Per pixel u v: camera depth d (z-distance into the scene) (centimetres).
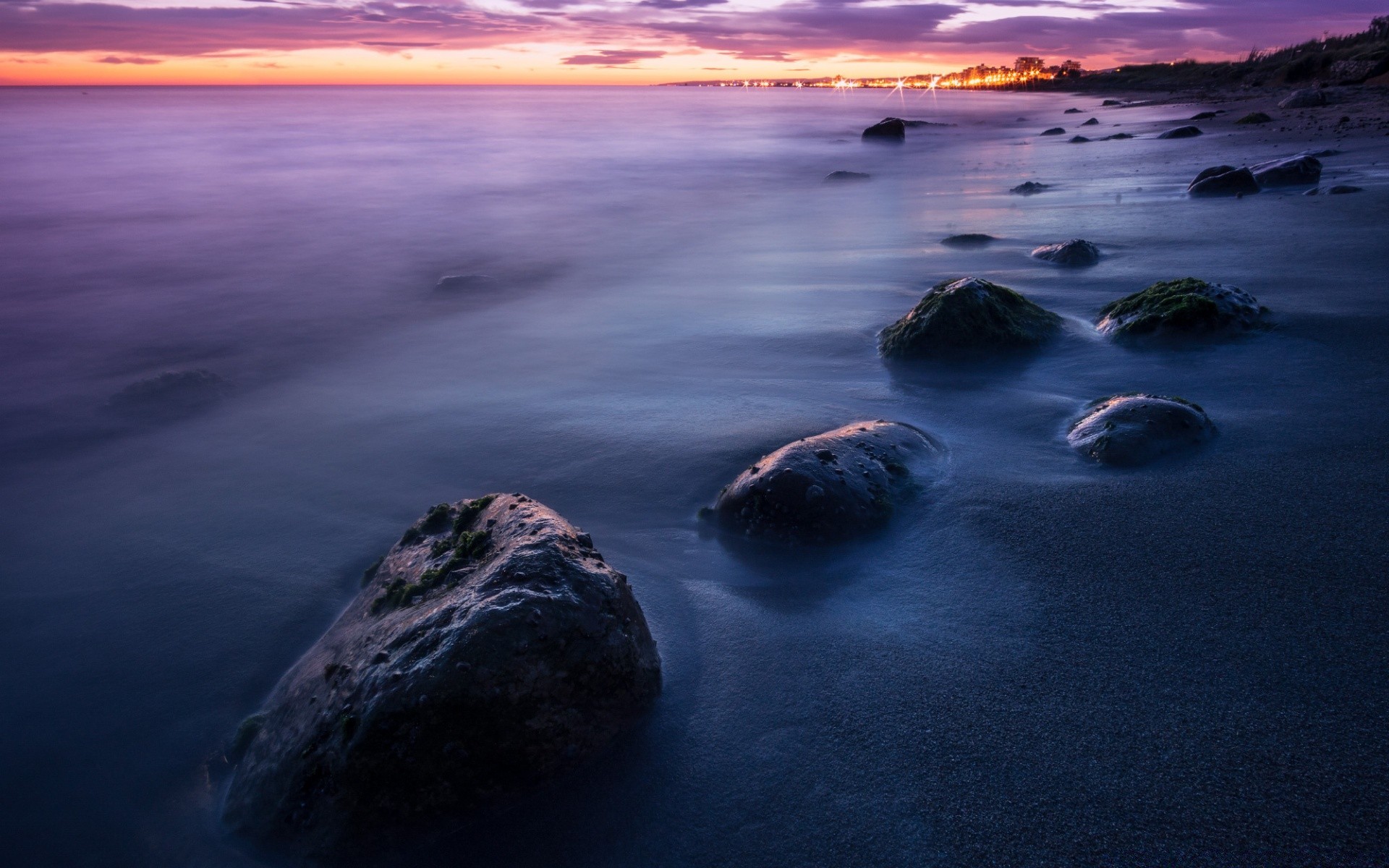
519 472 517
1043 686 286
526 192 2098
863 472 424
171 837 274
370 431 614
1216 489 407
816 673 306
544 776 261
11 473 578
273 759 276
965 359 632
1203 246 959
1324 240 923
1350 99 2939
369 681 264
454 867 242
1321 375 539
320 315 1002
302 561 443
